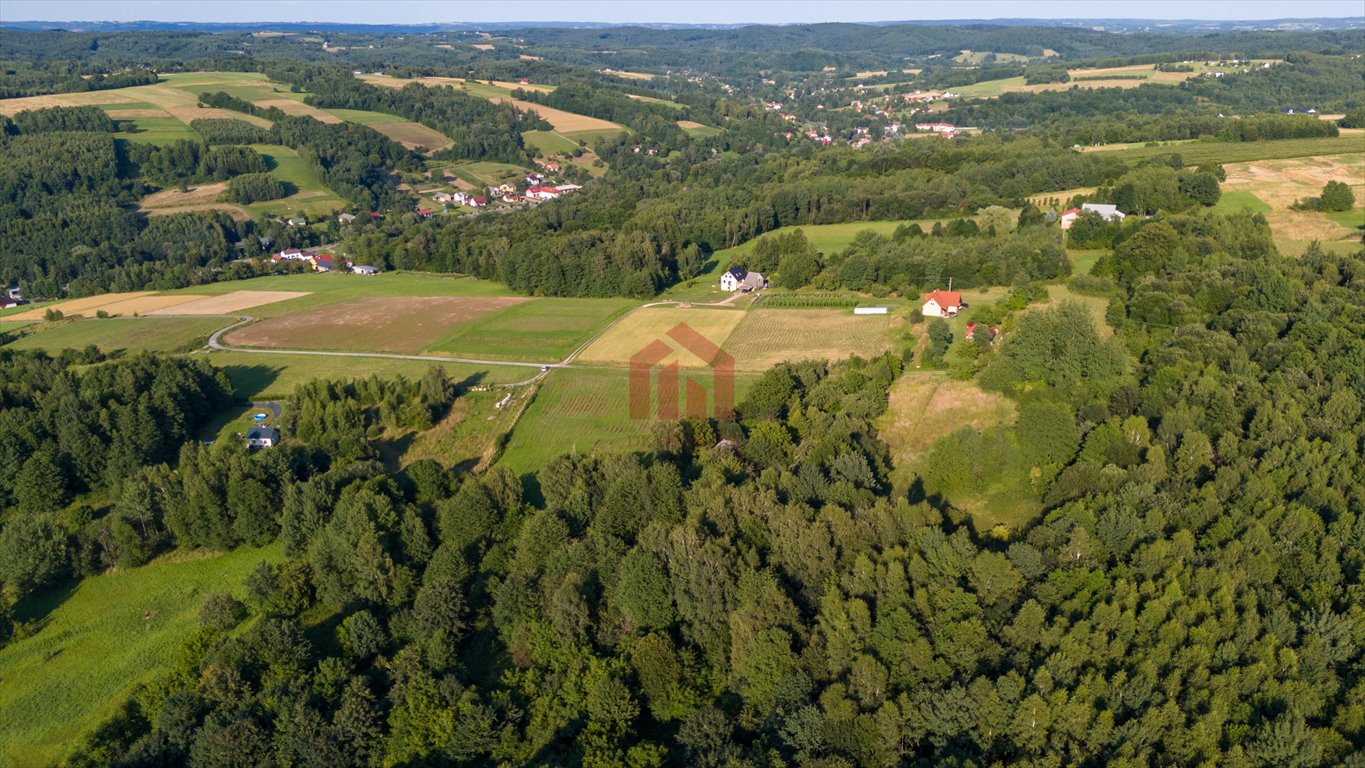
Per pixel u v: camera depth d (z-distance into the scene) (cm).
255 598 6425
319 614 6488
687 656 5378
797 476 7012
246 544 7612
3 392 9806
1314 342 9094
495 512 7031
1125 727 4347
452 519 6906
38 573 6869
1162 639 4878
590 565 6125
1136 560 5603
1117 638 4831
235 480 7662
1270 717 4550
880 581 5412
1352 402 7575
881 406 9094
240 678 5428
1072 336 8969
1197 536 6081
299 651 5647
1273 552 5722
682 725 4897
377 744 5072
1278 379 8231
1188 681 4681
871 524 6097
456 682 5284
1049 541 5897
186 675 5653
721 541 5847
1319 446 6819
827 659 5106
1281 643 4984
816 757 4550
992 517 7275
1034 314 9356
